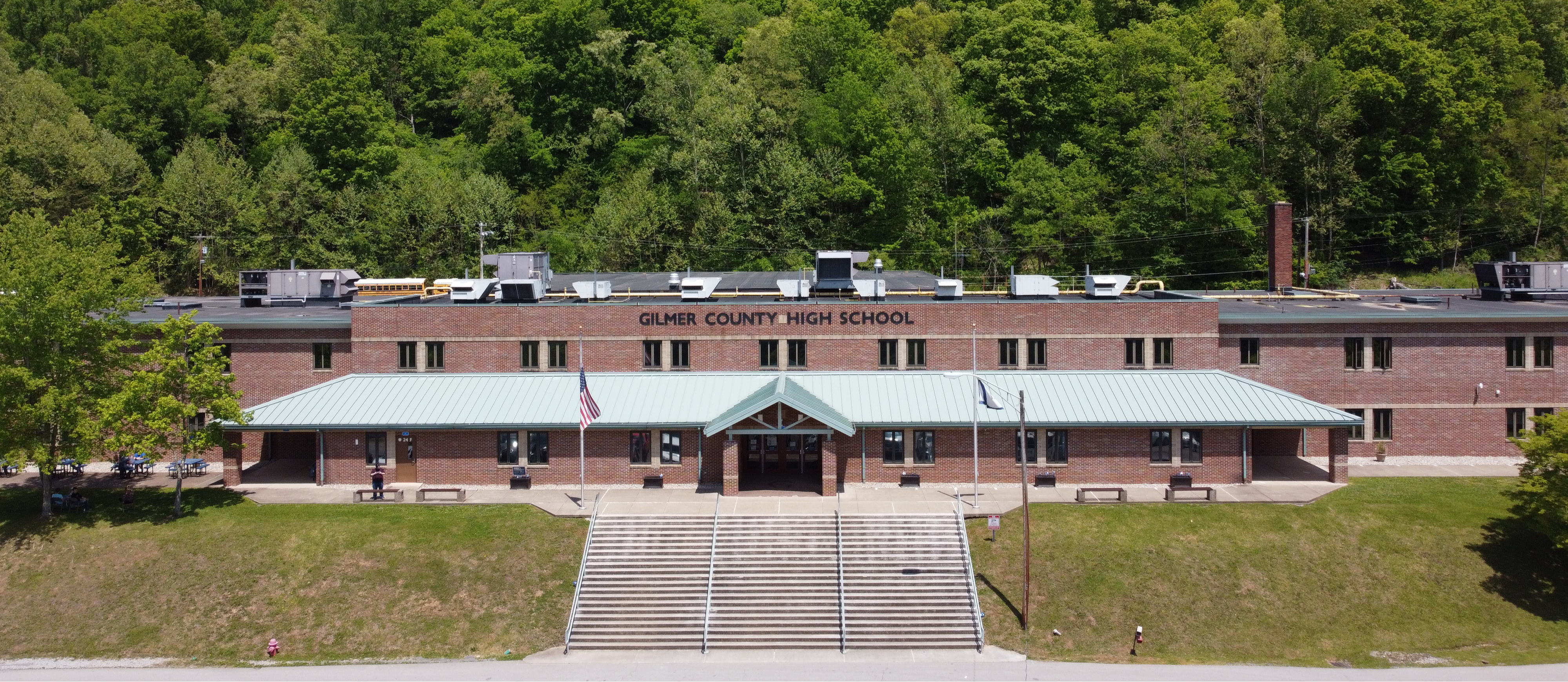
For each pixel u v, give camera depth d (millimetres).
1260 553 54281
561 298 71062
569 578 53594
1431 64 115500
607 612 51469
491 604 52156
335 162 129375
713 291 70688
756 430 59531
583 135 140625
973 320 66000
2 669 48969
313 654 49688
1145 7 143625
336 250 119000
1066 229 116750
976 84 130250
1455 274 117375
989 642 49719
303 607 52156
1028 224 117375
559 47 143875
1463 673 46781
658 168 126375
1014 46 130000
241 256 117062
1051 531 55781
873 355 66188
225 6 169750
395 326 67062
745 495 60344
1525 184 120188
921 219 119500
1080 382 64438
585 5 143375
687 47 138750
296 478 65188
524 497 60688
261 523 57688
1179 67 127250
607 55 141375
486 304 67750
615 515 57375
